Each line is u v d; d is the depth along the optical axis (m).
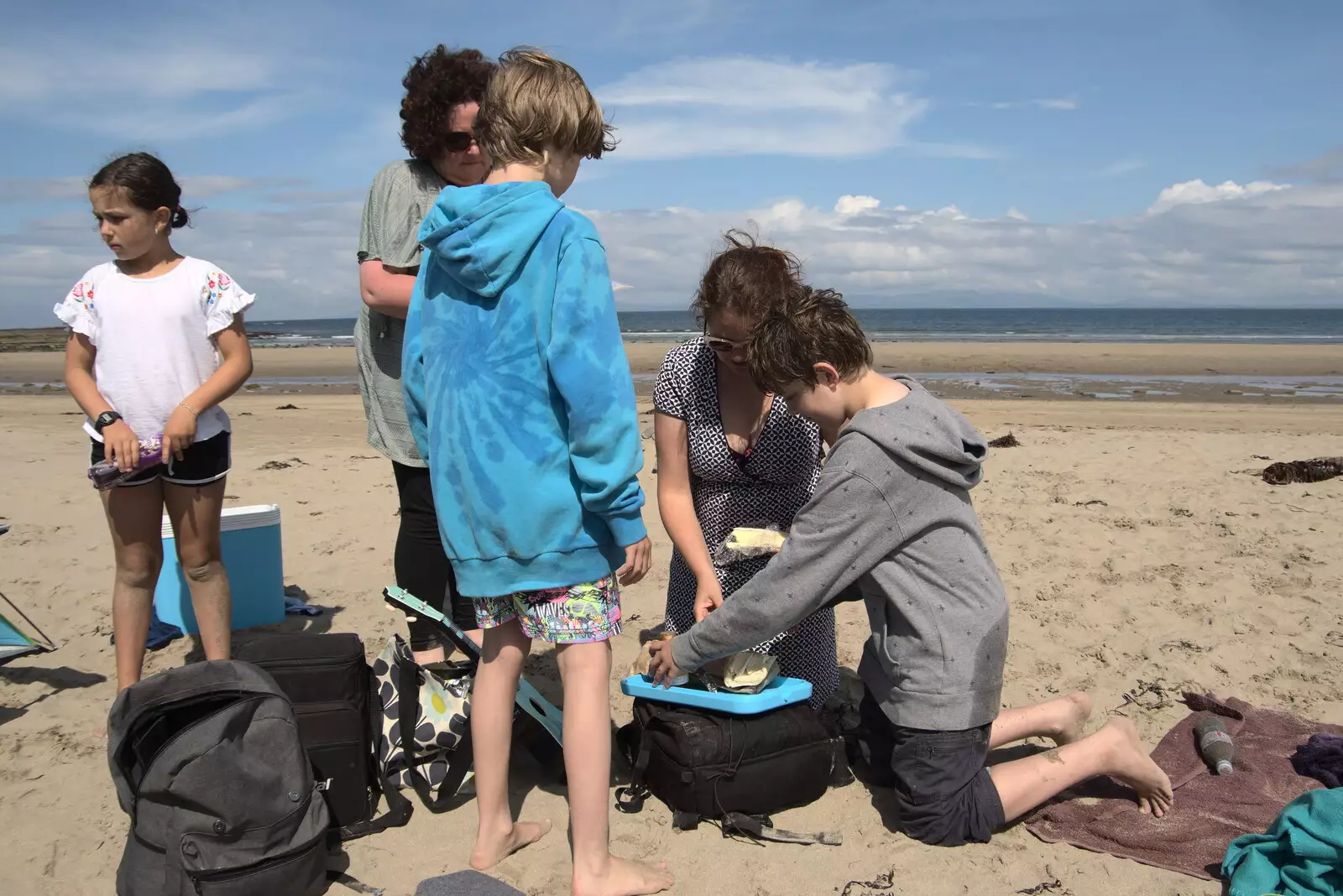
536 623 2.32
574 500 2.23
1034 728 2.92
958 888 2.44
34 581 5.15
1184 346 40.06
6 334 65.12
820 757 2.82
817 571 2.49
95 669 3.97
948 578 2.57
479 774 2.51
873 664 2.81
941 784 2.59
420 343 2.40
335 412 15.56
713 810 2.72
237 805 2.27
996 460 8.78
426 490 3.21
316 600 4.88
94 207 3.07
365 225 3.10
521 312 2.20
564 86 2.25
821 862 2.56
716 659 2.69
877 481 2.46
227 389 3.20
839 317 2.54
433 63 2.95
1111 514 6.33
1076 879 2.47
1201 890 2.42
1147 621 4.33
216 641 3.39
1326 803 2.35
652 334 63.03
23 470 8.61
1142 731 3.31
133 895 2.25
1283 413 15.24
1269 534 5.68
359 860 2.57
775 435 2.97
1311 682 3.66
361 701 2.74
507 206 2.16
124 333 3.13
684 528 2.96
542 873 2.48
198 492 3.24
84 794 2.94
